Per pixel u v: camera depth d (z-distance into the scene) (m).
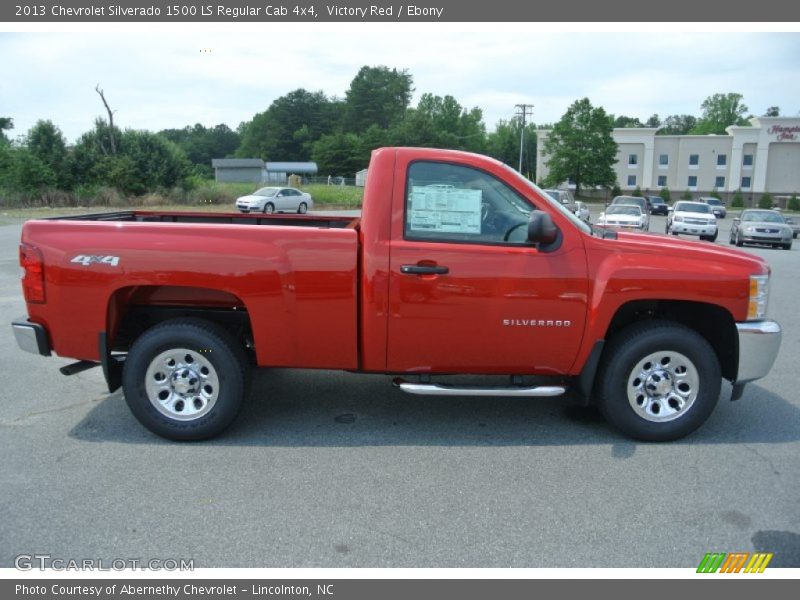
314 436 4.49
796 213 58.38
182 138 150.38
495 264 4.16
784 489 3.75
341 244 4.19
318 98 121.44
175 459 4.09
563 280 4.18
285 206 36.75
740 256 4.37
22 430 4.55
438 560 3.04
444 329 4.22
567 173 70.19
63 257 4.21
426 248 4.16
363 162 101.94
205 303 4.57
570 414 4.98
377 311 4.20
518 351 4.29
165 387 4.34
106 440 4.39
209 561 3.02
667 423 4.37
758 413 5.04
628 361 4.30
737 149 72.31
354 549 3.12
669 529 3.31
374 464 4.04
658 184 76.25
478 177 4.23
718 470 3.99
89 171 43.91
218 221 5.89
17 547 3.11
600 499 3.61
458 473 3.92
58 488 3.67
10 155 43.34
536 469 3.98
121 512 3.42
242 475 3.87
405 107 120.38
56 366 6.16
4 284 10.53
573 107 69.44
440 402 5.24
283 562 3.02
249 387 4.48
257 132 124.69
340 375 5.95
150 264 4.16
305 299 4.21
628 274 4.16
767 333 4.27
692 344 4.27
